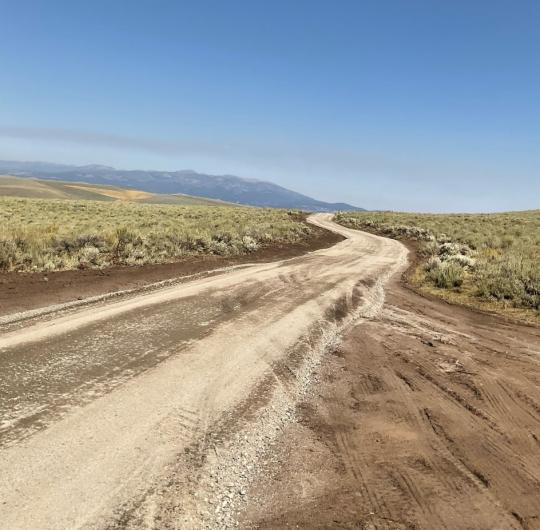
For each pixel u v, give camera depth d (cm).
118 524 296
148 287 1111
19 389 474
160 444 397
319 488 366
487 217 5059
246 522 320
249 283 1263
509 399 562
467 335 863
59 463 351
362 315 999
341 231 4216
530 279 1280
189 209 4919
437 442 450
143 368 562
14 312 798
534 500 359
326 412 515
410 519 331
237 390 532
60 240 1548
